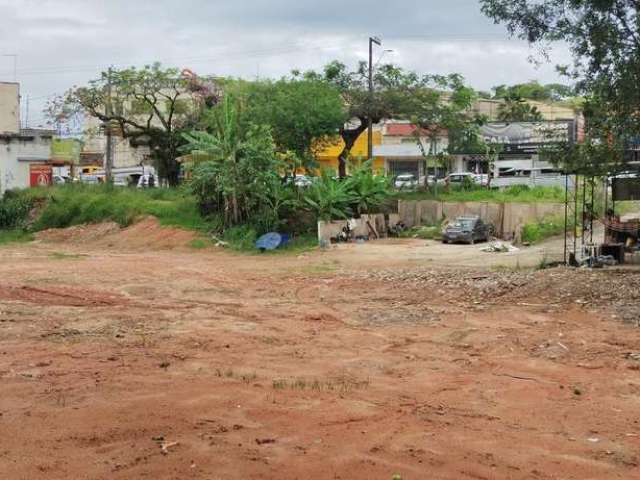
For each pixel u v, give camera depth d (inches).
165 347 466.3
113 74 1787.6
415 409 331.0
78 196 1626.5
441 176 2517.2
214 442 277.0
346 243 1370.6
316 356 447.2
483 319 571.5
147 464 252.7
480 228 1411.2
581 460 267.9
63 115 1841.8
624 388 373.7
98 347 462.6
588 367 419.5
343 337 508.7
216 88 1818.4
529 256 1087.0
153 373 392.8
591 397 357.4
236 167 1334.9
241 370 405.1
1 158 1841.8
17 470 247.0
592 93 717.9
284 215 1390.3
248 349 464.8
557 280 708.0
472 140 1846.7
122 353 445.4
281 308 638.5
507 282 716.7
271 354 450.9
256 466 252.2
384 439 286.2
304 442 280.1
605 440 292.0
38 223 1604.3
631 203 1488.7
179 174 1920.5
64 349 455.5
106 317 576.1
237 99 1556.3
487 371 411.5
